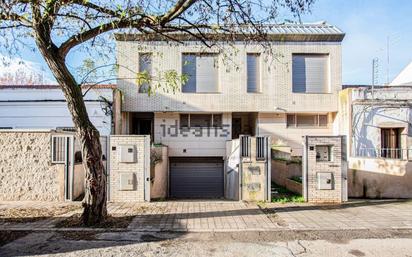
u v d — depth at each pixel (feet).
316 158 33.30
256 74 56.39
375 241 20.54
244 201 33.09
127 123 55.98
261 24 25.98
